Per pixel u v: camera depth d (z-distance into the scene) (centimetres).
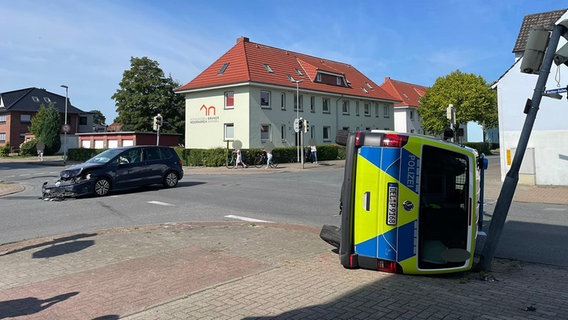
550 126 1688
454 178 528
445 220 529
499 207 550
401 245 523
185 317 400
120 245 699
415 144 518
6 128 6425
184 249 669
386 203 526
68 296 462
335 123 4200
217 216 1019
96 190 1367
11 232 852
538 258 642
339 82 4344
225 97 3516
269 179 2025
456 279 521
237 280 512
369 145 535
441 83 4875
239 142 2939
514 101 1780
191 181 1908
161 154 1597
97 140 4500
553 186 1678
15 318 404
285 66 3938
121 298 454
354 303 434
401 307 423
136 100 5309
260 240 734
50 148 5388
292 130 3725
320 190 1558
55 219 991
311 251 658
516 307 425
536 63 541
